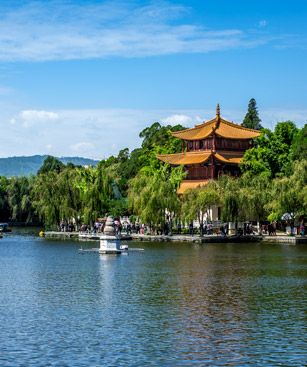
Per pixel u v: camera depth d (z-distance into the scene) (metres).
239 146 178.50
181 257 93.31
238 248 109.06
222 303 55.16
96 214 142.25
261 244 118.75
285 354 39.97
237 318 49.25
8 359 38.97
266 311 51.78
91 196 141.88
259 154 163.50
